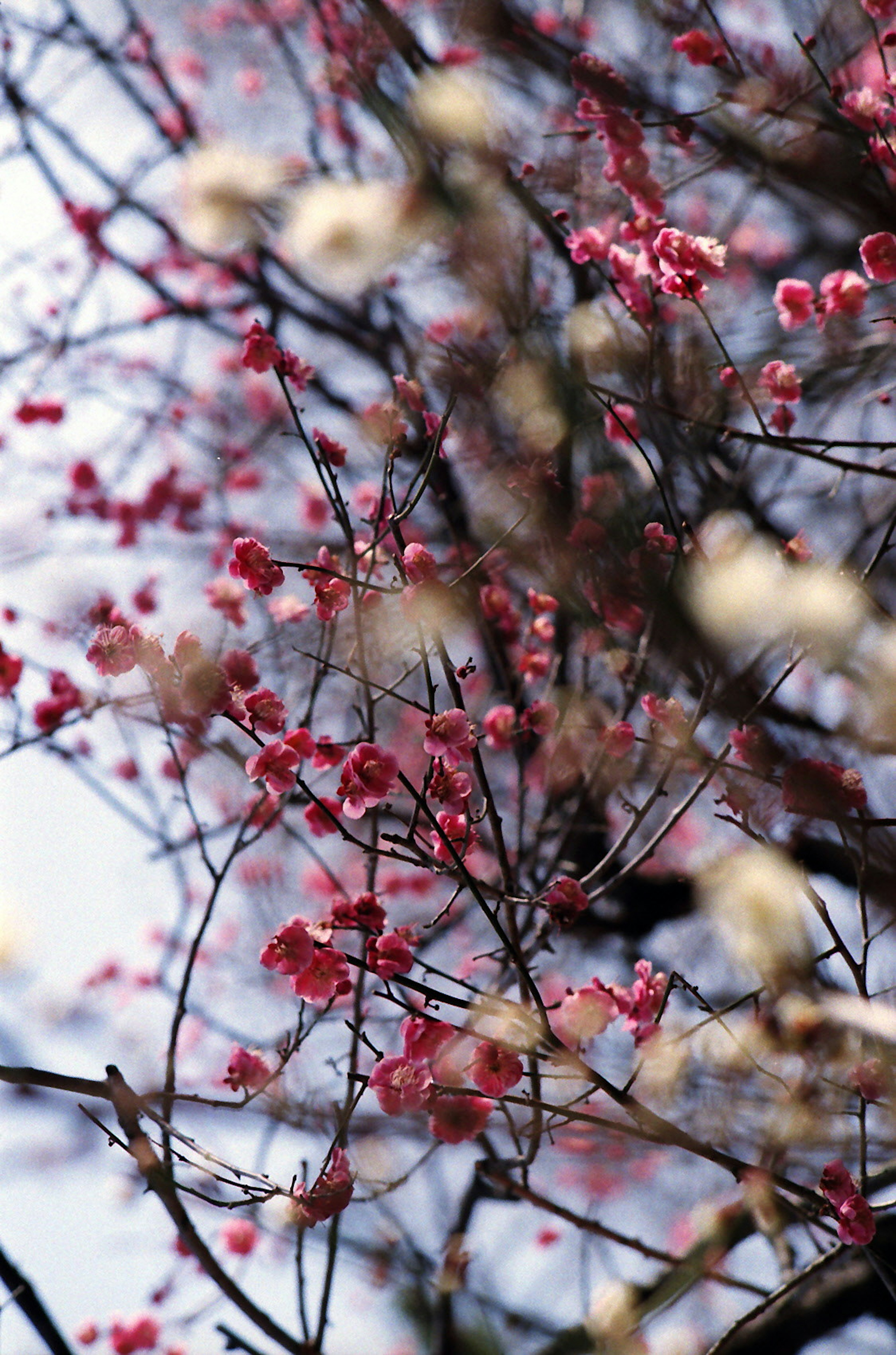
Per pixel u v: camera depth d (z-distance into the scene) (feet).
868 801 9.12
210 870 10.32
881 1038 9.11
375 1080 8.36
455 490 12.99
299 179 9.16
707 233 15.08
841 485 11.68
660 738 10.83
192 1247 9.37
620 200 13.74
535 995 8.22
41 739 11.36
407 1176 9.62
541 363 10.96
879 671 8.49
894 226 12.22
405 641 11.83
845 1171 8.85
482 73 12.97
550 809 11.98
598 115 11.47
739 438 10.53
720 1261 12.41
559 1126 8.96
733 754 10.25
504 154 11.35
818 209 13.89
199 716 10.46
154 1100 8.57
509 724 11.66
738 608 8.46
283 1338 9.48
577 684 12.76
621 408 11.90
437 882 16.90
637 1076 8.86
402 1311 13.83
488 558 11.24
